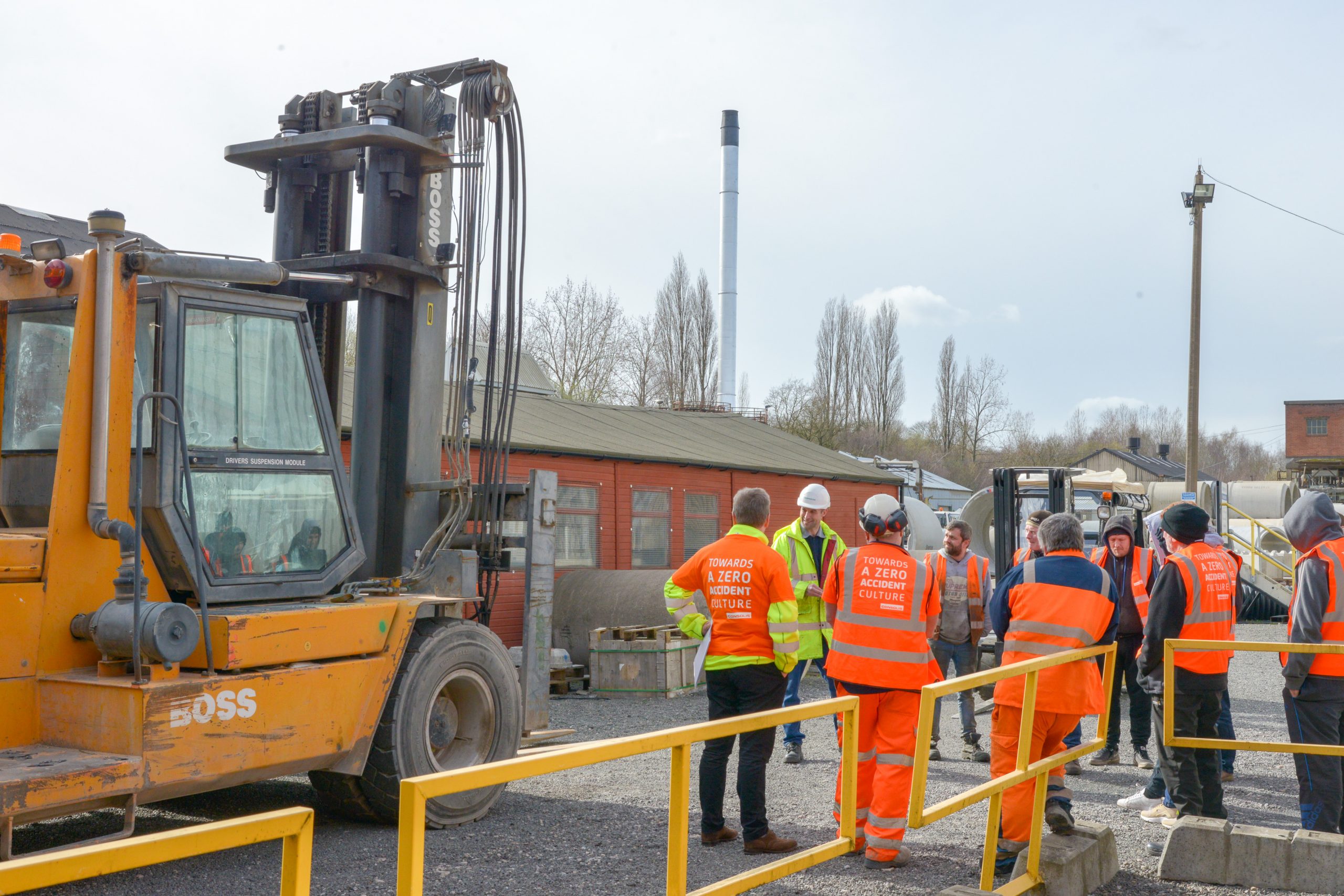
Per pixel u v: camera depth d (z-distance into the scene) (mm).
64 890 5254
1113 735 8727
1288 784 8086
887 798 5773
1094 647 5664
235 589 5832
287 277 6117
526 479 15516
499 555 7664
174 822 6688
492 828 6617
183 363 5648
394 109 7301
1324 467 45938
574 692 13367
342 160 7680
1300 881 5484
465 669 6875
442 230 7590
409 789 2549
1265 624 24297
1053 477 14531
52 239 8758
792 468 22000
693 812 7051
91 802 4914
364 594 6605
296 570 6203
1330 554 5965
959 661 8906
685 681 13234
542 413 18875
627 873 5652
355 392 7418
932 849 6219
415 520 7543
